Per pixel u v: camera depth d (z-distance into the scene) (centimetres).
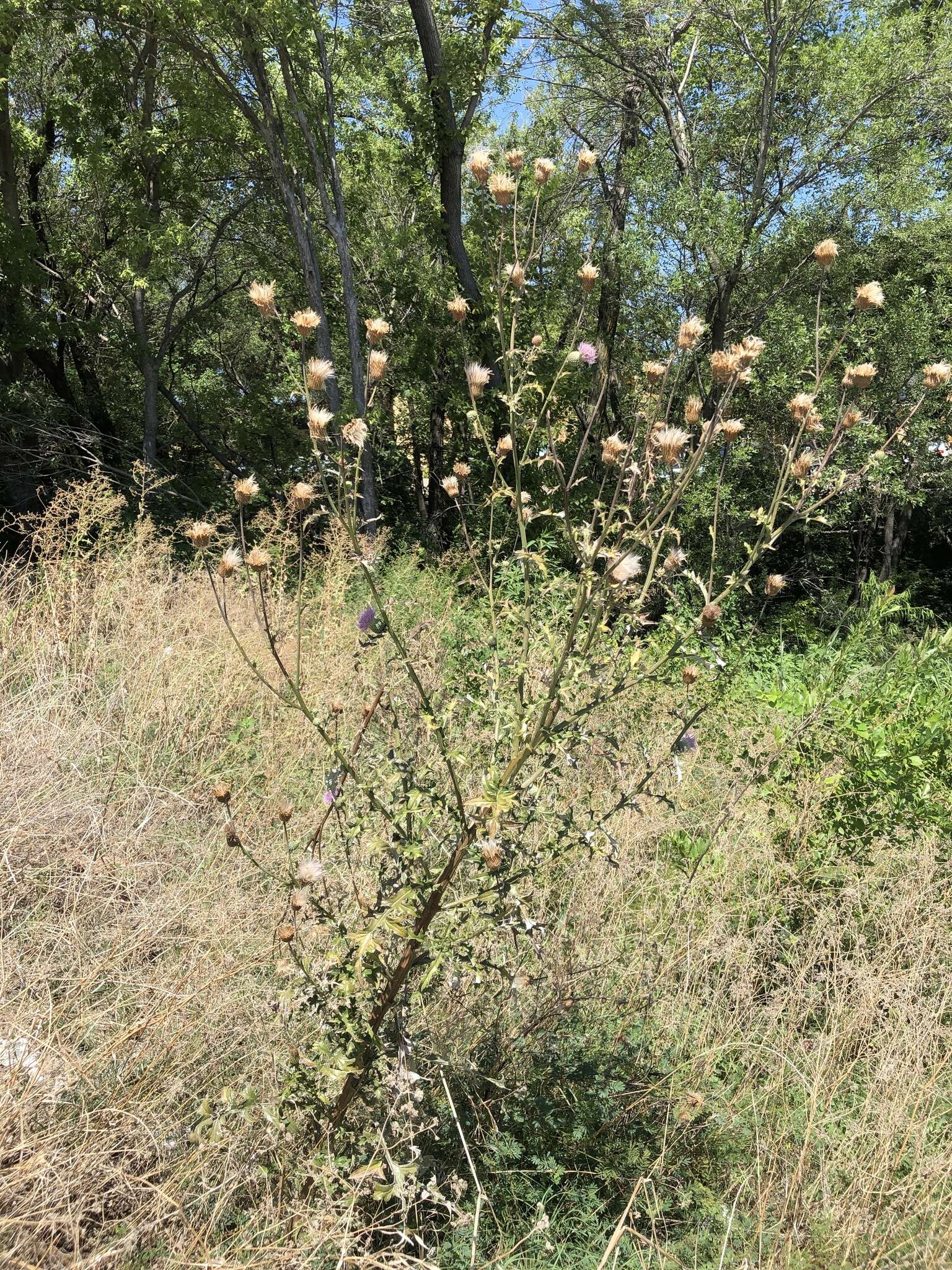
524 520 250
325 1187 219
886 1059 299
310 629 629
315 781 438
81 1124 221
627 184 1430
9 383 1589
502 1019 292
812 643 1003
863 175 1425
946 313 1451
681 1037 322
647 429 252
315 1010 238
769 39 1366
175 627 593
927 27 1518
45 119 1722
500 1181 258
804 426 252
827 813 442
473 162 253
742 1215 258
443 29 1535
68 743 428
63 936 288
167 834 382
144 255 1549
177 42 1368
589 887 359
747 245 1347
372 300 1739
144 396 1727
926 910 384
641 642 254
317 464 229
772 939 371
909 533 2116
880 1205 252
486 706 251
